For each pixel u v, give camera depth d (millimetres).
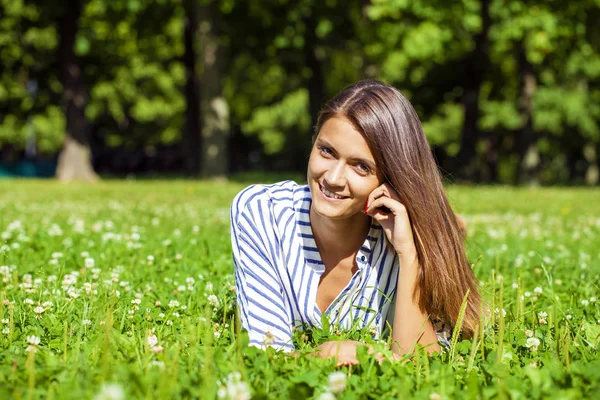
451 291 3332
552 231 9992
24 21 29812
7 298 4238
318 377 2697
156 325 3633
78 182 28000
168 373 2541
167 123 52812
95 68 32250
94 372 2588
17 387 2455
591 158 53625
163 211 12406
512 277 5480
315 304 3473
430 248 3295
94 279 4906
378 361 2930
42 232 7438
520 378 2850
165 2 27750
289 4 27969
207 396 2383
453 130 50500
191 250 6410
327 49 31062
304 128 57312
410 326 3293
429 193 3275
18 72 33125
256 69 35594
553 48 25984
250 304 3330
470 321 3447
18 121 37375
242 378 2613
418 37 23891
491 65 34969
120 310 3861
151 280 5102
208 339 2707
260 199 3527
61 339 3246
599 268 6027
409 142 3199
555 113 39031
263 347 3145
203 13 27125
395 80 35031
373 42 24031
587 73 34719
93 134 56406
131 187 22250
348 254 3473
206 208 13430
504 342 3369
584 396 2598
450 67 33875
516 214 13359
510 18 24891
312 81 30859
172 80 41938
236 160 66438
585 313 4191
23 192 18906
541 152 54688
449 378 2764
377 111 3119
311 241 3463
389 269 3512
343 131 3098
